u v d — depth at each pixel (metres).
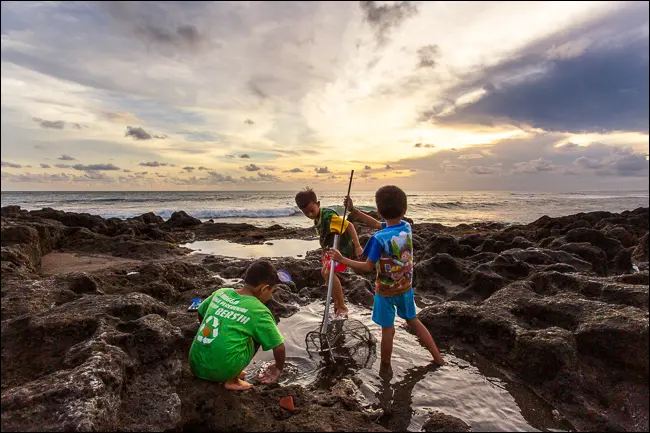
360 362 4.30
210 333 3.29
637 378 3.63
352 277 7.52
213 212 30.61
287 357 4.40
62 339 3.73
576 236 10.93
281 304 6.07
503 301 5.20
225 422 3.01
